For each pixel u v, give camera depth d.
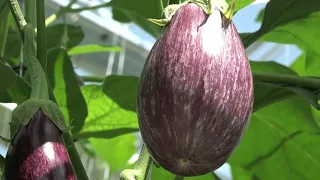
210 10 0.38
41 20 0.50
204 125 0.35
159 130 0.35
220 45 0.37
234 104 0.36
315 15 0.61
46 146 0.40
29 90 0.57
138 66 1.41
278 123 0.65
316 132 0.64
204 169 0.36
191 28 0.37
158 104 0.36
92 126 0.67
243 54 0.37
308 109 0.63
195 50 0.36
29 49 0.48
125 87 0.66
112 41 1.32
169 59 0.36
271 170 0.67
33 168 0.40
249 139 0.67
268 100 0.57
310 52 0.69
